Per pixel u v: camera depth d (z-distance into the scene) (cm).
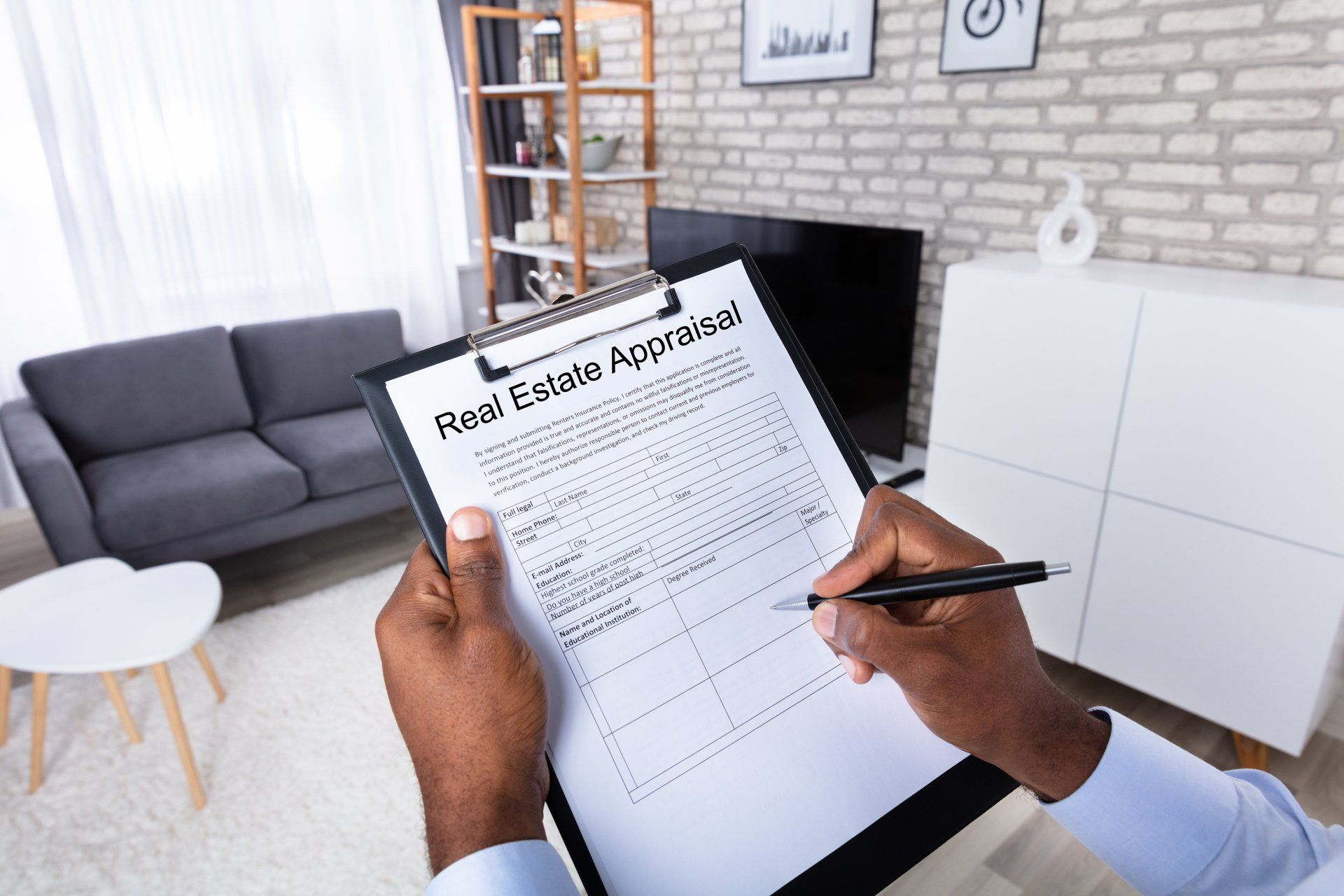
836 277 267
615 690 46
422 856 168
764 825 46
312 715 209
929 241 270
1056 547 205
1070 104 226
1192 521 179
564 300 51
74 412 284
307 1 365
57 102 314
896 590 45
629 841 44
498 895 38
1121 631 197
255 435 316
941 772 50
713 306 53
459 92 411
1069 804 49
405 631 43
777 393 53
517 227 392
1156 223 216
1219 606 179
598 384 50
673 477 50
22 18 297
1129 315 180
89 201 324
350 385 344
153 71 330
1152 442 182
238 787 187
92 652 177
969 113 249
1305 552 164
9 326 320
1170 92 207
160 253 346
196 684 222
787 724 48
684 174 350
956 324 212
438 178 426
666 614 48
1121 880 161
